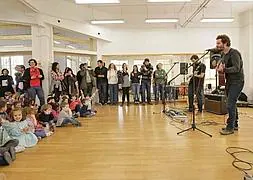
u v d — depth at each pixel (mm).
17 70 8031
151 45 11953
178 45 11969
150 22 11328
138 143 4148
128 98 10219
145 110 8188
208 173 2855
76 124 5852
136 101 10305
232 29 11891
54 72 7852
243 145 3908
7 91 7340
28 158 3510
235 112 4645
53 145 4168
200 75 6895
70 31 9648
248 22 11070
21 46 8359
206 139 4289
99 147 3982
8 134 3986
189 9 10664
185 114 6938
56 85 7801
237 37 11883
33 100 6434
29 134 4230
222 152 3582
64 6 9039
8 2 7551
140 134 4777
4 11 7535
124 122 6105
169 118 6516
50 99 6352
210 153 3547
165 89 9500
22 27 8508
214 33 11938
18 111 4320
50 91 7969
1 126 3918
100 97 10117
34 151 3844
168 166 3088
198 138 4367
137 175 2834
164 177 2768
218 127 5258
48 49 8359
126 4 9688
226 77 4621
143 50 11961
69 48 10133
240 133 4680
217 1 9555
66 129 5480
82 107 7160
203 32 11938
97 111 8180
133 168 3047
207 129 5074
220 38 4527
